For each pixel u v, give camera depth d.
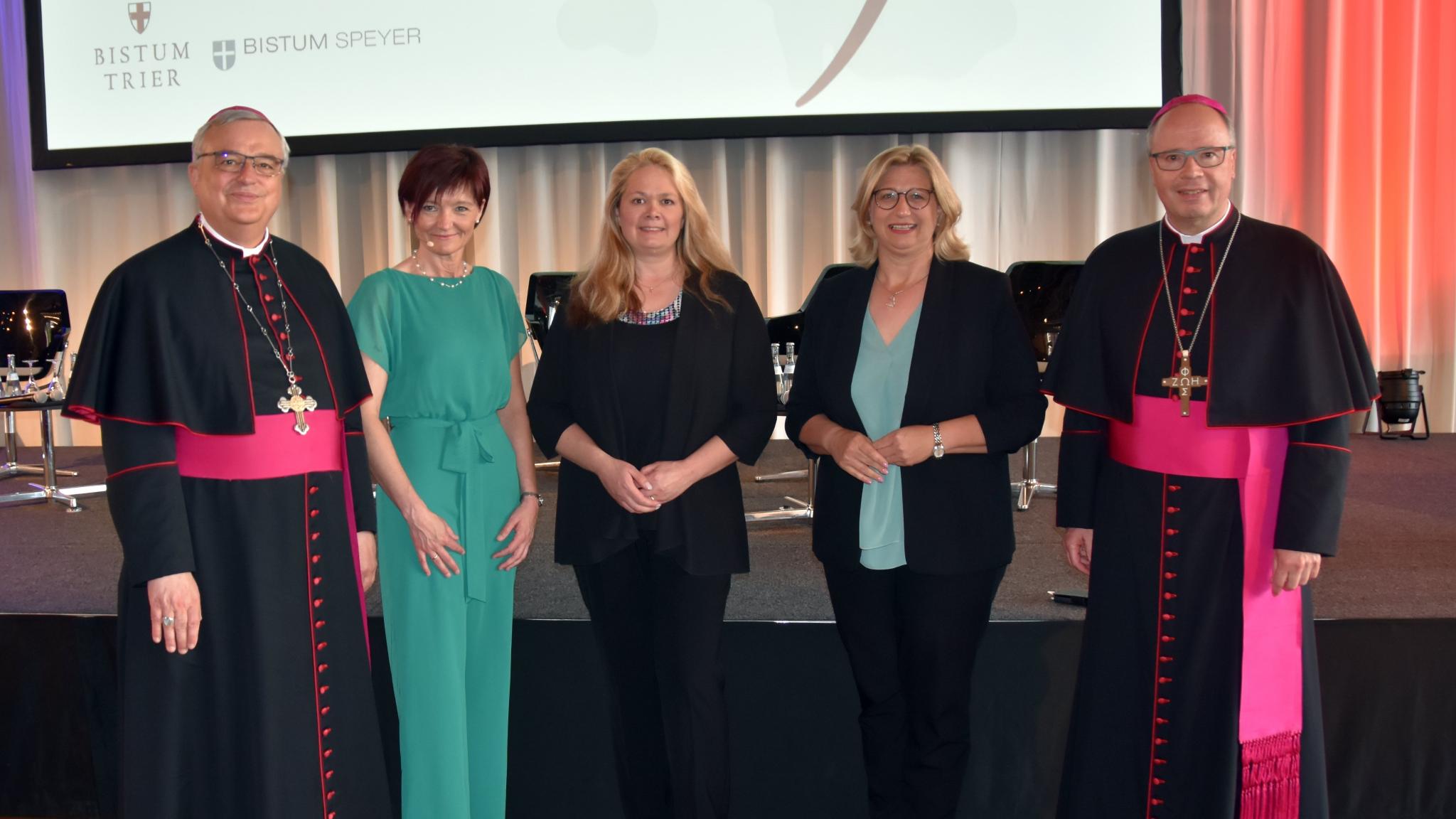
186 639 1.72
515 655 2.70
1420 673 2.49
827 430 2.12
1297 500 1.79
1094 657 1.95
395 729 2.65
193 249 1.79
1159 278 1.89
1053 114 5.98
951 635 2.07
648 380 2.09
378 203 6.90
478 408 2.12
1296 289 1.80
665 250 2.11
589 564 2.12
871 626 2.16
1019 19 5.94
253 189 1.76
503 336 2.22
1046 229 6.60
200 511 1.77
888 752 2.18
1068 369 1.99
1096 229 6.55
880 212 2.10
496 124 6.23
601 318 2.10
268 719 1.77
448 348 2.08
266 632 1.78
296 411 1.83
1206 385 1.81
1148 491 1.88
